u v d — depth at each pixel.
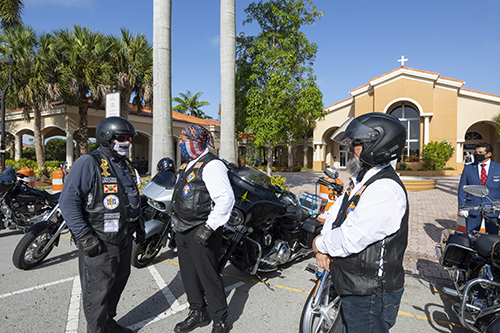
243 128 12.52
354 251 1.53
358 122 1.69
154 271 4.14
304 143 33.12
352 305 1.65
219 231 2.65
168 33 6.98
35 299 3.31
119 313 3.08
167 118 7.02
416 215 8.34
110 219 2.23
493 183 4.18
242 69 11.86
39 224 4.23
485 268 2.69
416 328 2.89
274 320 2.99
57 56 15.45
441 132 25.36
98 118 19.75
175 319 2.98
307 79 11.41
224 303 2.62
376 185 1.55
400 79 25.94
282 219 4.06
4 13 15.01
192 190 2.51
